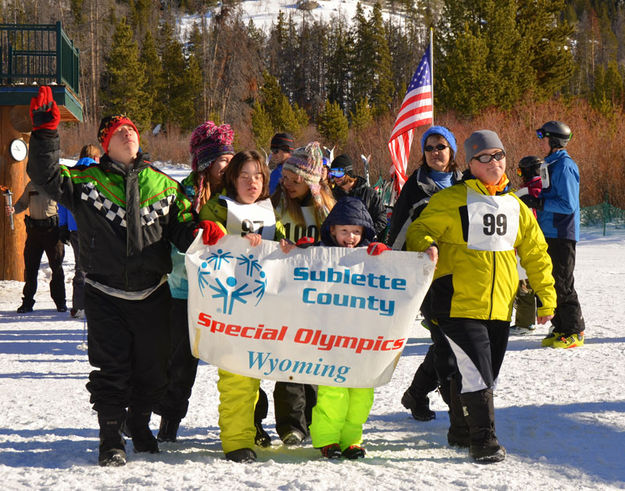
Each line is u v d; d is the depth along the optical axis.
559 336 8.25
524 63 57.72
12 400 6.11
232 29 121.25
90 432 5.08
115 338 4.25
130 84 92.44
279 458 4.45
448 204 4.51
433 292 4.60
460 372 4.39
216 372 7.42
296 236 4.81
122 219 4.25
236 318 4.27
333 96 130.12
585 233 28.86
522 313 9.38
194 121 108.50
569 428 5.00
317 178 4.81
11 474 3.96
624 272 16.73
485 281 4.42
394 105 95.19
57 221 11.95
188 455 4.45
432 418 5.49
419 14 187.38
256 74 115.94
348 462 4.30
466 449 4.65
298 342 4.30
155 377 4.48
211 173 5.23
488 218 4.46
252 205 4.65
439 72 63.94
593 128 38.47
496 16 58.00
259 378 4.31
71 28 105.56
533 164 8.61
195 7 187.25
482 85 53.53
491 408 4.35
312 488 3.66
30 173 4.14
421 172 5.45
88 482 3.80
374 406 5.92
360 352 4.33
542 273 4.59
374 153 54.06
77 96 16.70
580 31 167.62
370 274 4.35
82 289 11.26
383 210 6.61
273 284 4.29
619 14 185.62
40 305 12.85
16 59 15.51
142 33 142.38
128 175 4.27
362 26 123.19
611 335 8.86
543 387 6.30
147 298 4.34
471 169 4.64
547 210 8.07
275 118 87.56
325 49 146.12
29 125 14.94
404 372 7.23
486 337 4.44
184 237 4.36
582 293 13.12
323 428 4.43
